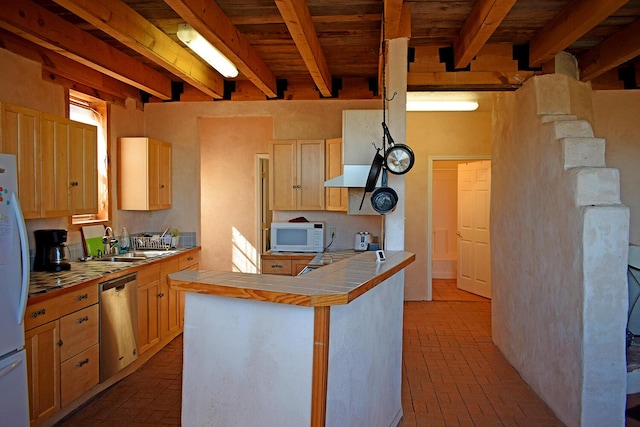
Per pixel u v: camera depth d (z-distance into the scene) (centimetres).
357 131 335
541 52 349
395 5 258
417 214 645
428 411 318
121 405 324
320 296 175
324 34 362
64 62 378
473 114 632
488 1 262
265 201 713
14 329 240
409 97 496
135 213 496
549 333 320
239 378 199
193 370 210
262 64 428
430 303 633
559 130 309
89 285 318
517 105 384
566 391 293
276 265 490
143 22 326
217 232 685
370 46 392
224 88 504
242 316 198
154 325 415
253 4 304
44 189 328
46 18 306
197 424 210
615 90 445
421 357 426
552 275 314
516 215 388
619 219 266
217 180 684
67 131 354
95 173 390
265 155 675
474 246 687
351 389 210
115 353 349
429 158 639
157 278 419
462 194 714
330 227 523
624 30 343
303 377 184
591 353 268
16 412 240
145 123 515
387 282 267
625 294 266
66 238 359
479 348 450
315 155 495
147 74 446
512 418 308
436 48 384
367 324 231
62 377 292
